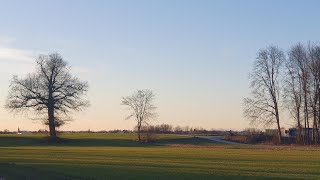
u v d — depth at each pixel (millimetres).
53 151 76250
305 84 101938
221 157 57781
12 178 37188
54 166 44906
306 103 102625
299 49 102000
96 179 33719
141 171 39406
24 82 107875
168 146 101938
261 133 126500
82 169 41344
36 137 126312
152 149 84500
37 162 50656
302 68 101812
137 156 60969
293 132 116812
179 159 54375
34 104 108562
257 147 90875
